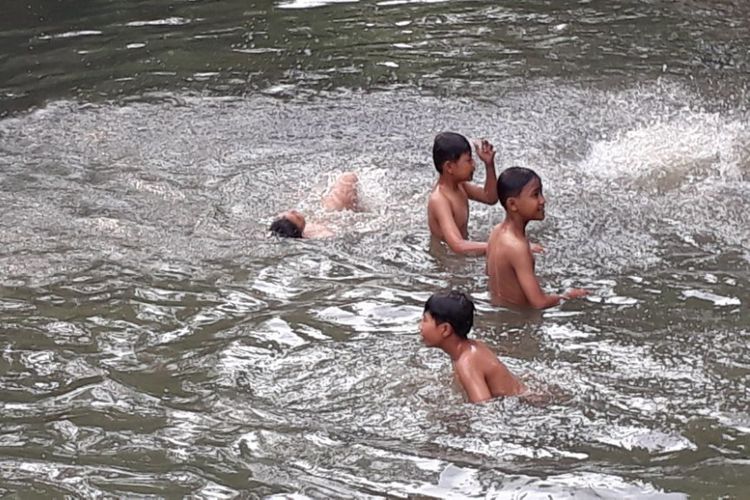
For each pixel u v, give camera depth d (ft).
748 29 46.24
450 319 23.07
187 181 34.73
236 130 38.60
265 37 47.75
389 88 41.93
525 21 48.29
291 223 31.04
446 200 30.12
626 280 27.94
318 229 31.27
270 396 23.91
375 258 29.68
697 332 25.54
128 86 43.04
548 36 46.42
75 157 36.73
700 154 34.63
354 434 22.48
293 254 29.99
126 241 31.01
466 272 28.81
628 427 22.22
